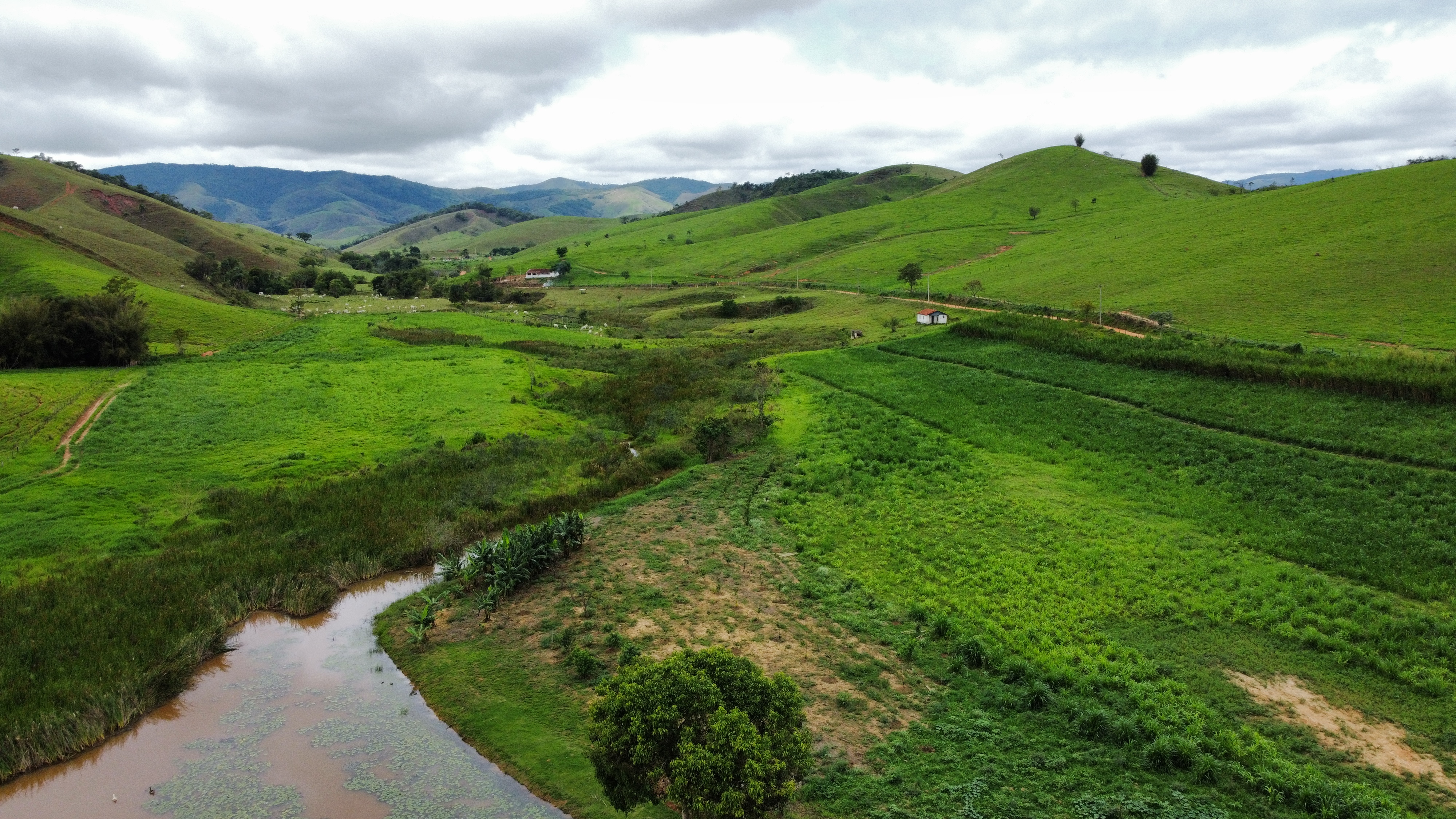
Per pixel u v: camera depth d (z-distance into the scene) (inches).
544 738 995.3
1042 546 1540.4
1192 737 936.3
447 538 1622.8
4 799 919.0
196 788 931.3
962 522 1676.9
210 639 1252.5
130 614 1300.4
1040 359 2878.9
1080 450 2074.3
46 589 1363.2
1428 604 1247.5
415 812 877.2
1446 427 1825.8
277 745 1013.2
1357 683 1056.2
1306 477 1727.4
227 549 1561.3
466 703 1083.3
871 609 1314.0
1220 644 1165.7
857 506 1797.5
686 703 753.0
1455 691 1022.4
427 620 1268.5
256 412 2564.0
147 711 1093.1
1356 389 2103.8
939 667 1128.2
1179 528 1596.9
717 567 1493.6
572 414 2760.8
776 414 2598.4
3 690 1087.0
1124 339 2896.2
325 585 1439.5
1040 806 825.5
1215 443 1974.7
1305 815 807.7
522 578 1429.6
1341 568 1373.0
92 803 911.7
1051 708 1010.7
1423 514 1512.1
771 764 701.9
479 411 2655.0
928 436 2272.4
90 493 1822.1
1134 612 1269.7
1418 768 885.8
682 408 2775.6
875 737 962.1
